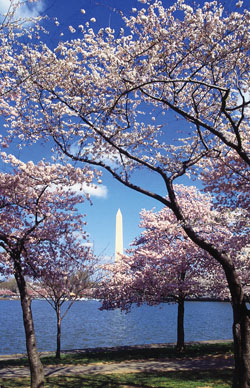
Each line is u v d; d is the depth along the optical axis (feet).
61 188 37.55
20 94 29.76
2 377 36.14
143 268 60.90
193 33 24.77
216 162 34.73
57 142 29.63
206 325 115.85
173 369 39.63
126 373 37.40
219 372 36.27
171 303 60.95
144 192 27.25
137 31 25.84
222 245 40.34
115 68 26.08
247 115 30.73
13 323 122.93
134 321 133.49
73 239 41.73
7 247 29.86
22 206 38.01
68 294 49.57
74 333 95.96
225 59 26.35
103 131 29.35
